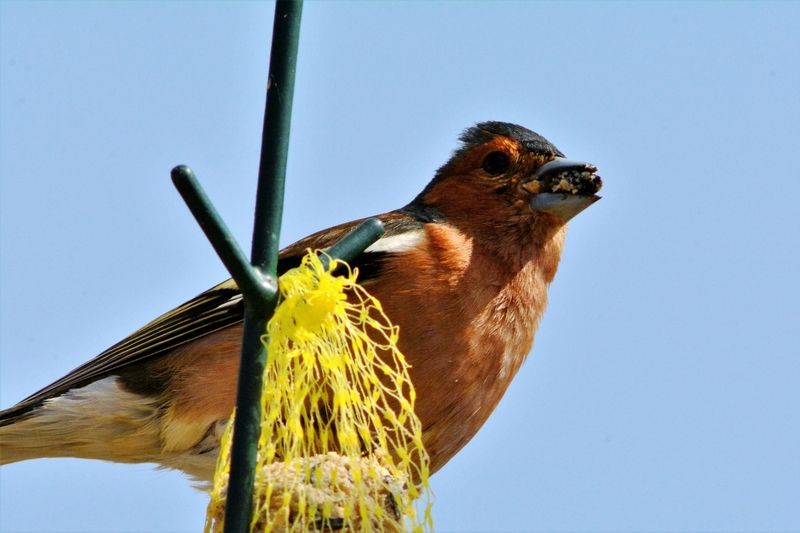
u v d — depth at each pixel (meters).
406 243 10.68
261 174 6.07
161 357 10.88
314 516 6.06
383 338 10.23
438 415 10.43
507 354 10.80
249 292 5.77
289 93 6.16
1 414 11.15
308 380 6.68
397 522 6.40
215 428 10.70
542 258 11.28
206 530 6.36
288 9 6.21
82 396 10.99
